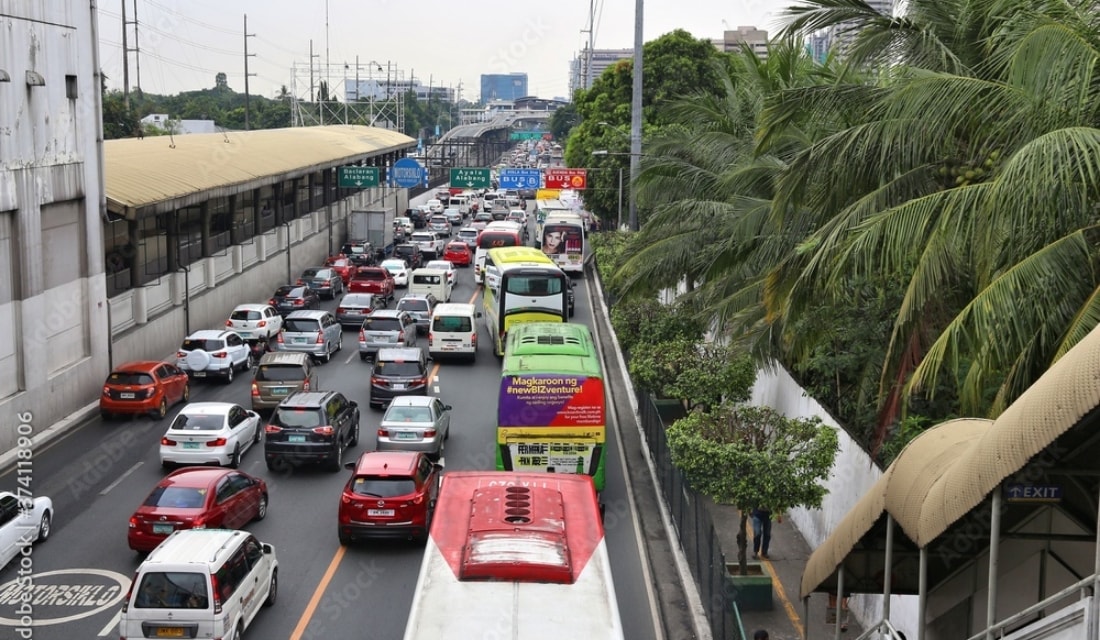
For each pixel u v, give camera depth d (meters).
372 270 53.12
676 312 31.70
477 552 12.41
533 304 39.53
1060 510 10.91
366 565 19.97
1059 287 12.78
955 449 10.28
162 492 19.72
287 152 57.03
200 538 16.31
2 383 26.97
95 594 18.06
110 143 45.41
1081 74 12.31
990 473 8.41
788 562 20.28
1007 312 12.67
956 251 13.99
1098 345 7.51
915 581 13.00
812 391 23.55
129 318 36.53
